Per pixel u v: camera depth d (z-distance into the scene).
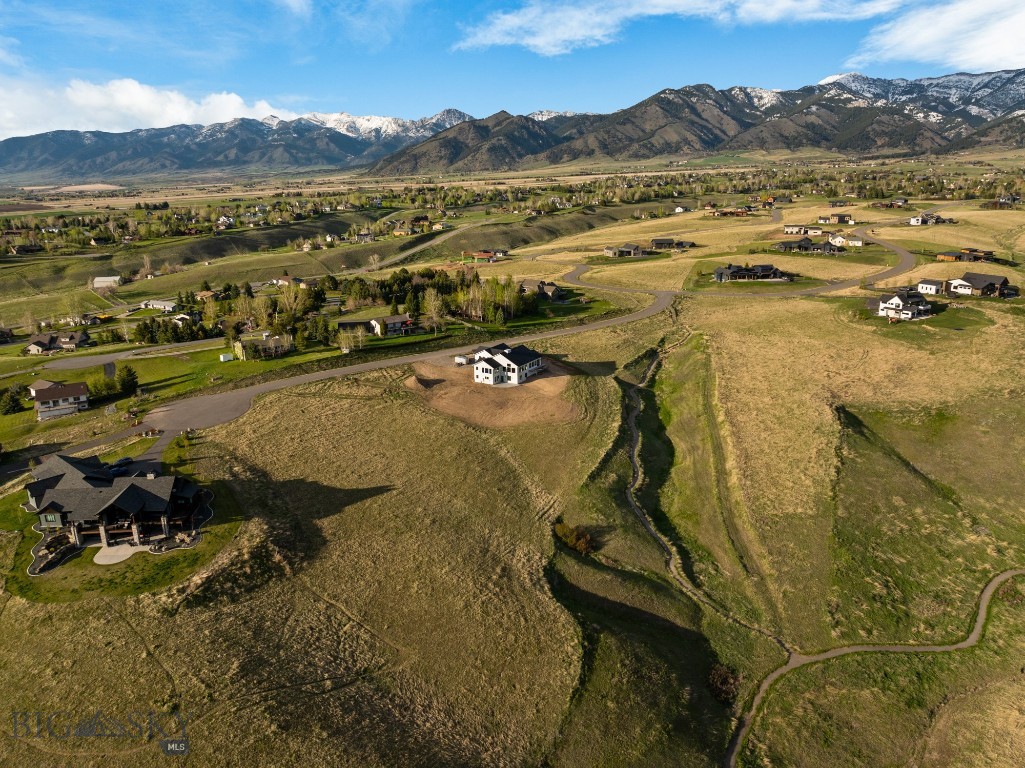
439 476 73.56
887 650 51.50
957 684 48.22
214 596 52.44
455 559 59.38
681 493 73.38
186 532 60.50
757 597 57.53
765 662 51.16
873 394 89.31
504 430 85.06
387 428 84.38
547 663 47.97
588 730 43.34
